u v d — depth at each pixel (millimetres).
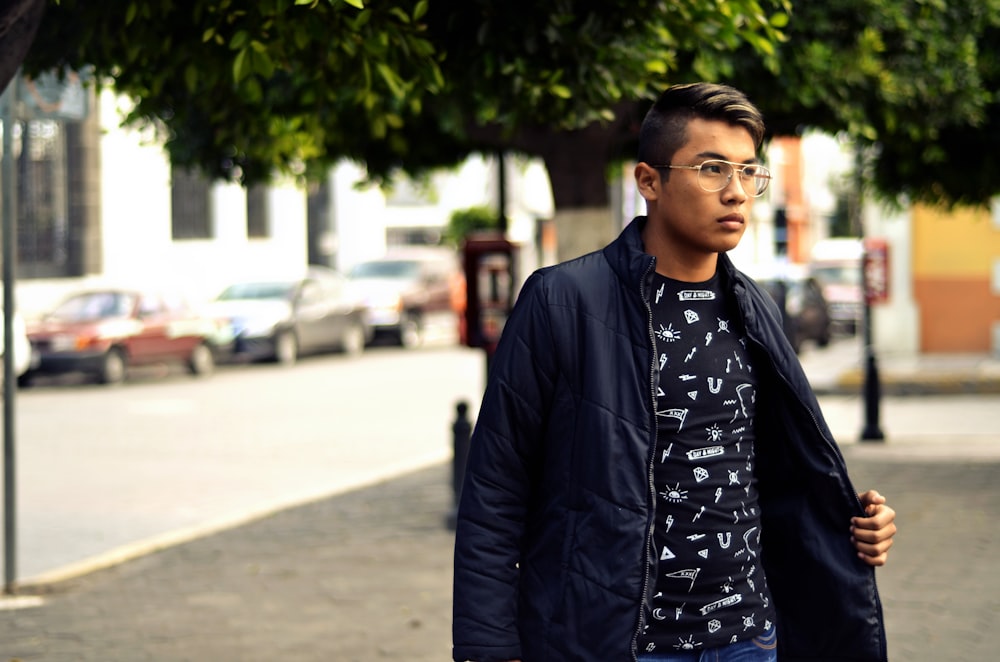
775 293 22438
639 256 3176
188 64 6031
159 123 10305
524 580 3207
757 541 3273
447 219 47219
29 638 7395
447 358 31656
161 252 33344
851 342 37250
